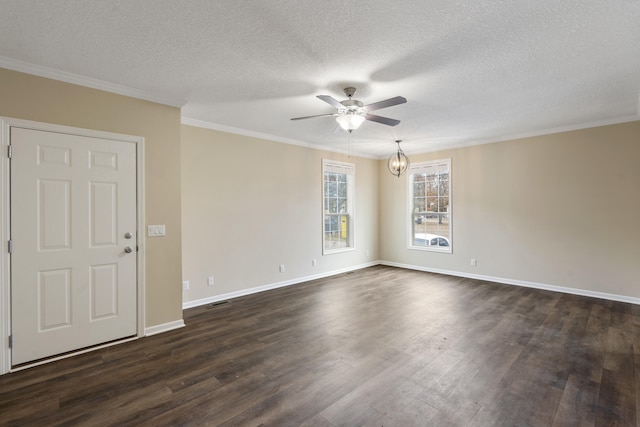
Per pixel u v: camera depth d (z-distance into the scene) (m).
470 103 3.54
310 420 1.88
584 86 3.06
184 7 1.86
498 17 1.97
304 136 5.07
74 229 2.78
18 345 2.52
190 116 3.99
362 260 6.62
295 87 3.08
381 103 2.77
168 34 2.16
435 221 6.17
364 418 1.89
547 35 2.17
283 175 5.15
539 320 3.51
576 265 4.53
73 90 2.78
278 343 2.96
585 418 1.89
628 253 4.14
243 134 4.62
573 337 3.05
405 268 6.51
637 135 4.06
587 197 4.43
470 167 5.58
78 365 2.55
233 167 4.51
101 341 2.91
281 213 5.12
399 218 6.65
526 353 2.73
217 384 2.27
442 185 6.04
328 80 2.91
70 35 2.16
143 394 2.15
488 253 5.40
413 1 1.81
